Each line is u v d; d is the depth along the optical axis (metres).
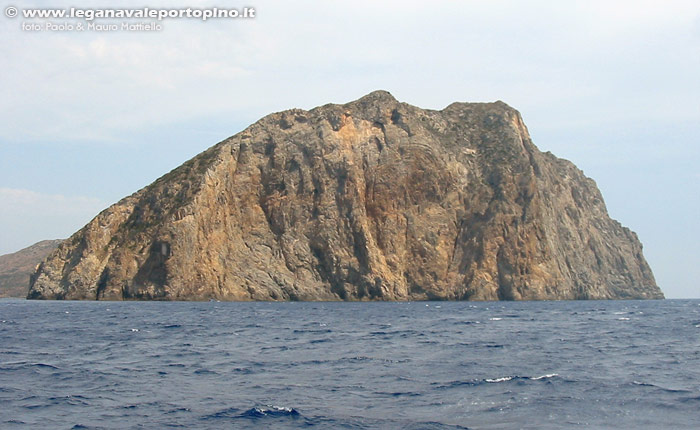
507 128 189.00
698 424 22.19
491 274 162.38
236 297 147.12
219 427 22.03
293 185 164.38
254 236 158.75
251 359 38.81
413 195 167.88
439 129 188.62
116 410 24.50
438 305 135.75
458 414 23.64
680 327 69.25
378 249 161.50
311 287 155.88
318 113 174.50
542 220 172.75
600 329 65.56
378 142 171.62
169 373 33.28
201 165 162.12
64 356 40.44
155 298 140.75
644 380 30.33
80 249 150.50
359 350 43.59
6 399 26.39
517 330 63.22
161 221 150.62
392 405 25.17
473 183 175.75
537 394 26.84
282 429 21.77
